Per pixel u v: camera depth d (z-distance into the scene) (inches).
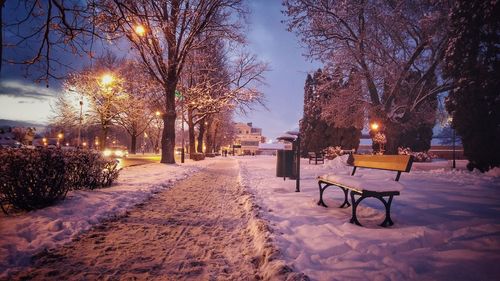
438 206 278.2
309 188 412.5
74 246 181.2
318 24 958.4
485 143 644.1
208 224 237.8
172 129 941.2
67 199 284.5
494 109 628.1
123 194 339.6
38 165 251.4
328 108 1103.6
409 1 938.7
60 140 2583.7
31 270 145.6
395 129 985.5
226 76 1291.8
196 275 143.5
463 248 165.5
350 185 225.8
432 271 136.2
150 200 337.4
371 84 995.9
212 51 1188.5
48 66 292.0
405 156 227.3
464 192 372.5
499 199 319.0
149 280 137.5
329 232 196.5
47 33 277.1
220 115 2023.9
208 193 400.2
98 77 1501.0
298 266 142.0
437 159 1593.3
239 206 311.7
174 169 741.9
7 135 3284.9
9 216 232.5
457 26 687.1
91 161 366.3
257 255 166.9
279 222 224.1
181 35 864.3
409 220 225.5
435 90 909.2
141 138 4458.7
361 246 168.7
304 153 1861.5
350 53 980.6
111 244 186.4
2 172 239.6
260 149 4254.4
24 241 180.7
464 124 668.1
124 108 1667.1
